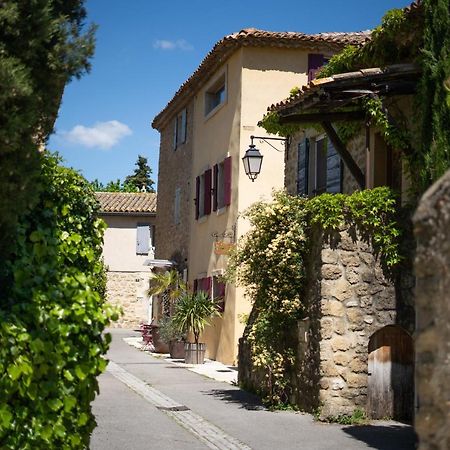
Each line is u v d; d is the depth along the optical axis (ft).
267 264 39.60
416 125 34.60
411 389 36.32
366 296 35.99
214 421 35.58
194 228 79.87
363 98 37.17
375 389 36.01
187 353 65.62
